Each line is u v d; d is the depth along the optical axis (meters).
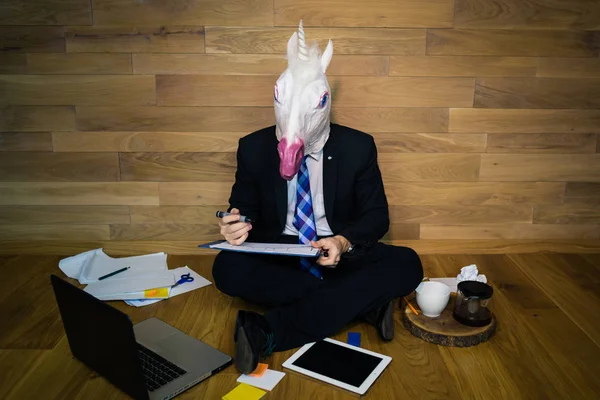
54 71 2.34
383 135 2.43
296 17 2.29
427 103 2.39
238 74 2.35
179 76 2.35
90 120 2.40
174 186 2.48
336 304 1.74
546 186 2.51
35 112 2.38
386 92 2.38
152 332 1.81
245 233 1.79
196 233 2.54
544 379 1.61
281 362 1.67
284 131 1.70
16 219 2.51
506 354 1.73
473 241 2.56
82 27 2.29
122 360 1.44
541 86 2.39
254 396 1.50
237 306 2.05
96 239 2.54
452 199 2.51
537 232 2.56
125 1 2.27
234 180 2.47
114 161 2.45
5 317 1.96
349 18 2.29
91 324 1.53
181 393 1.52
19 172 2.45
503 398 1.52
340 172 1.89
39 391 1.53
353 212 2.02
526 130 2.44
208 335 1.84
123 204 2.50
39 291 2.16
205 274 2.34
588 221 2.55
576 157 2.48
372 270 1.83
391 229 2.54
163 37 2.30
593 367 1.67
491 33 2.32
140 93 2.37
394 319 1.94
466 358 1.70
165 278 2.22
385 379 1.59
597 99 2.41
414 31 2.31
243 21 2.29
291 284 1.82
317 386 1.56
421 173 2.47
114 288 2.13
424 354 1.72
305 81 1.69
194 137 2.42
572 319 1.96
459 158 2.46
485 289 1.79
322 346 1.73
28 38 2.30
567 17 2.31
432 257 2.53
